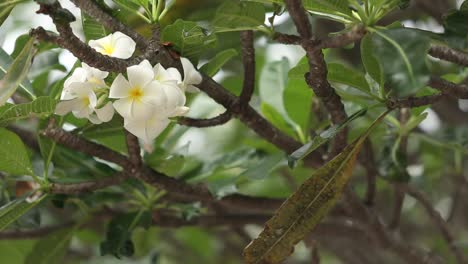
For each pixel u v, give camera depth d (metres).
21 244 1.75
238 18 1.26
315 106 1.59
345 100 1.56
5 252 1.76
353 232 1.68
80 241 2.07
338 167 1.28
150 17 1.31
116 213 1.63
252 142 1.62
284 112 1.58
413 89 1.14
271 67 1.62
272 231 1.29
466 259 1.74
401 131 1.56
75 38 1.20
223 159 1.56
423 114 1.50
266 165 1.46
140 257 1.99
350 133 1.56
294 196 1.28
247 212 1.69
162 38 1.29
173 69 1.27
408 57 1.16
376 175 1.61
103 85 1.25
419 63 1.15
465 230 2.19
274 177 1.88
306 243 1.68
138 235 1.93
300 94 1.53
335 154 1.38
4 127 1.36
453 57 1.29
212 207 1.65
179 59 1.30
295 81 1.52
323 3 1.25
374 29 1.22
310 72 1.29
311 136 1.57
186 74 1.29
